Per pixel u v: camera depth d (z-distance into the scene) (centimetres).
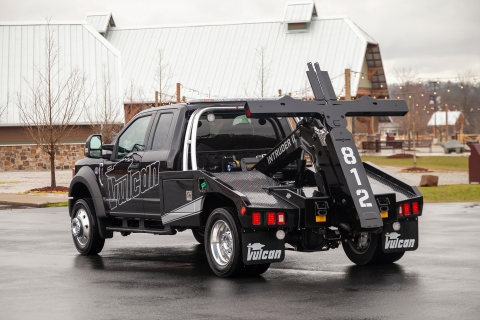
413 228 1008
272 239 928
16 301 809
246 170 1041
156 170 1073
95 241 1189
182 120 1061
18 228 1611
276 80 5775
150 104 5759
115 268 1052
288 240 979
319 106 962
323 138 947
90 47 4966
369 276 944
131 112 5191
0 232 1534
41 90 4519
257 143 1130
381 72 6881
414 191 991
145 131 1138
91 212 1195
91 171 1209
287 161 1016
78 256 1190
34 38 4956
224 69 6012
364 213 913
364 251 1030
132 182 1123
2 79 4662
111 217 1180
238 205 916
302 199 922
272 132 1143
